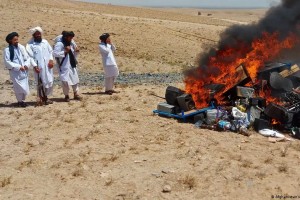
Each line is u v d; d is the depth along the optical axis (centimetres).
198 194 654
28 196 651
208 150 833
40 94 1222
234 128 955
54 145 870
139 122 1031
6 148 859
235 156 798
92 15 4166
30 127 995
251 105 991
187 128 979
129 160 784
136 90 1492
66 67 1245
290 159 787
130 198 643
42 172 739
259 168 744
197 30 4159
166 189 661
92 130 966
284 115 950
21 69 1173
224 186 679
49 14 3525
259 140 891
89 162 777
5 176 723
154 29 3641
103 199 642
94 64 2297
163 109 1092
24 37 2645
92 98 1330
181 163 768
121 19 4112
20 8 3706
